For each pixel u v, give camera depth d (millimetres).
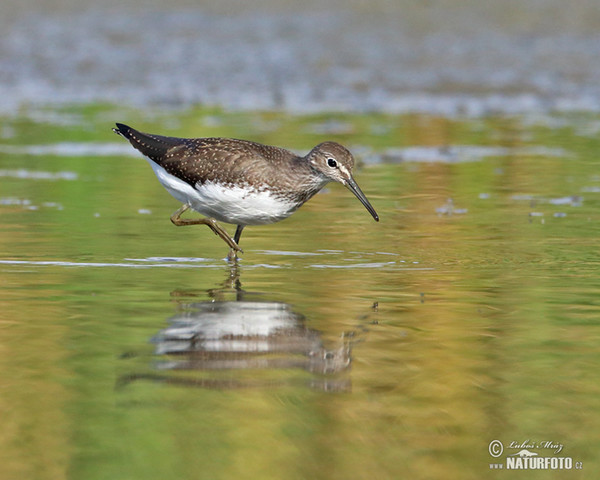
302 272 12875
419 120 25422
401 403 8211
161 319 10500
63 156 21750
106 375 8750
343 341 9812
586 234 15227
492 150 22688
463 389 8516
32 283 12039
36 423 7676
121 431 7547
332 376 8805
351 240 14984
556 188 19047
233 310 10891
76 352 9359
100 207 17219
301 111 26203
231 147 13828
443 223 16203
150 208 17266
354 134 23781
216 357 9266
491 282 12273
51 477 6801
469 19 34875
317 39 32688
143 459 7105
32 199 17656
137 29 33500
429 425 7781
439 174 20438
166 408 8016
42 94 27562
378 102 27250
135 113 25391
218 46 31953
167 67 30031
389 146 22969
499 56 31156
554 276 12594
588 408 8117
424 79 29344
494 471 7027
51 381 8586
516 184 19469
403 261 13523
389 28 33938
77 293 11586
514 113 26484
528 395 8391
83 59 30578
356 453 7246
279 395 8352
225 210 14000
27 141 22969
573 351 9531
